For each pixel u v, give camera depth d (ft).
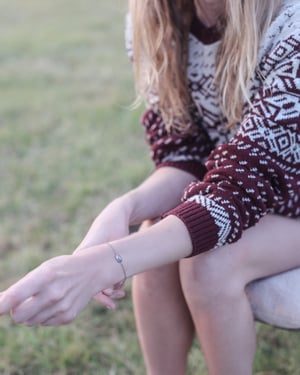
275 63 5.17
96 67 17.38
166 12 5.85
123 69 17.04
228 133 5.94
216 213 4.86
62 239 9.34
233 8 5.25
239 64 5.33
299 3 5.25
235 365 5.26
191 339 5.93
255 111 5.11
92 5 24.86
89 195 10.48
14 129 13.42
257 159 4.96
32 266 8.73
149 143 6.40
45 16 23.66
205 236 4.86
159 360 5.88
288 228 5.35
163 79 6.00
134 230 5.98
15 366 7.16
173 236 4.83
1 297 4.46
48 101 15.02
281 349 7.22
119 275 4.74
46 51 19.08
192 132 6.13
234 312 5.16
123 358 7.16
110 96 15.07
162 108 6.13
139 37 6.00
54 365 7.15
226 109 5.64
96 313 7.84
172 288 5.68
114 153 12.01
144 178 10.88
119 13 23.18
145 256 4.78
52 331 7.54
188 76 5.96
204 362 6.98
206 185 5.00
